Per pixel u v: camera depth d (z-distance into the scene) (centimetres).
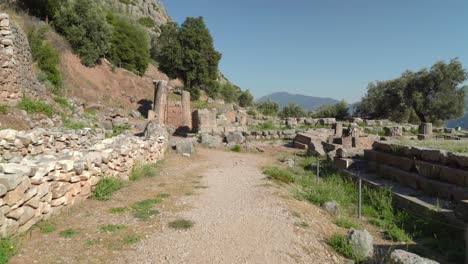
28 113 1459
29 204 484
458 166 833
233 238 541
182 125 2995
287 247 528
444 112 3928
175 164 1289
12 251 410
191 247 492
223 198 786
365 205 908
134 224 560
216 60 4562
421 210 780
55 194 561
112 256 438
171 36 4572
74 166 632
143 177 980
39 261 406
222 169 1247
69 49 3231
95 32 3425
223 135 2228
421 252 609
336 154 1377
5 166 497
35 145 962
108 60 4034
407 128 2908
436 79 3969
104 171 787
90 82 3219
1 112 1305
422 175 928
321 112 4788
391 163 1083
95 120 2194
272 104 6275
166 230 546
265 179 1046
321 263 497
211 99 4575
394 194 892
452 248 626
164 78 4912
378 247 621
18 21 2688
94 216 584
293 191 923
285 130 2503
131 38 4297
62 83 2608
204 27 4494
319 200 854
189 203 720
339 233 621
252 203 751
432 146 1064
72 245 459
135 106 3391
